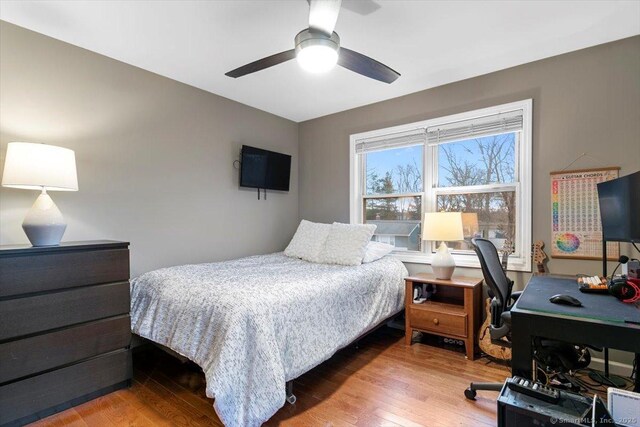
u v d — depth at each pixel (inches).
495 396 80.5
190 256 123.3
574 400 52.6
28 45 87.2
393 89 128.1
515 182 112.3
